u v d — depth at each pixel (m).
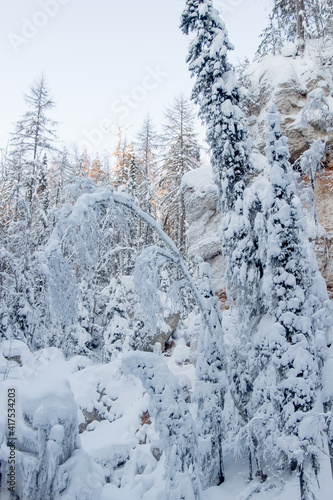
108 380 15.35
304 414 6.13
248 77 16.36
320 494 6.30
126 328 19.06
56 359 18.62
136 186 26.92
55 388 6.35
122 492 7.89
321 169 12.51
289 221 7.07
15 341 18.86
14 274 21.30
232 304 9.52
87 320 20.94
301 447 6.05
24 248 20.39
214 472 7.82
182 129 28.45
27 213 20.92
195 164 27.47
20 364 17.78
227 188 9.47
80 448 6.52
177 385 6.94
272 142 7.56
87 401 14.23
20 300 19.62
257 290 8.64
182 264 8.31
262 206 8.24
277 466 7.45
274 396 6.86
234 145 9.60
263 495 6.81
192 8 10.73
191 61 10.92
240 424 7.97
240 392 8.41
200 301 8.60
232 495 7.11
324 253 11.43
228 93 9.70
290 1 18.38
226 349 8.90
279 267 7.04
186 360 15.58
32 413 5.89
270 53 17.41
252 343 8.45
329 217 12.00
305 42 16.52
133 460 11.10
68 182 28.59
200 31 10.27
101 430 13.23
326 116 11.80
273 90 14.74
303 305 6.86
